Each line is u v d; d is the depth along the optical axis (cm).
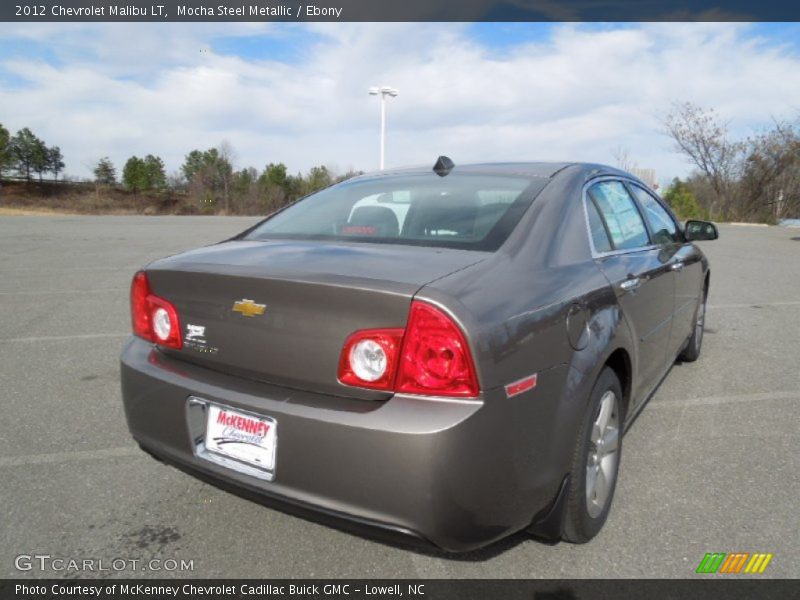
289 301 199
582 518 230
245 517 264
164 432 229
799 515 266
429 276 193
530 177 280
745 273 1027
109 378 442
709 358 506
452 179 295
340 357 190
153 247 1320
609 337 243
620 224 316
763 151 3000
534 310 203
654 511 269
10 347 523
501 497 190
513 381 189
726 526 257
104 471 303
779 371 470
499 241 226
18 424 358
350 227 262
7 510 267
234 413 207
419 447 175
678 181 3309
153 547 242
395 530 182
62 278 895
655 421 371
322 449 187
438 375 179
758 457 322
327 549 242
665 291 341
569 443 214
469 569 229
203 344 222
